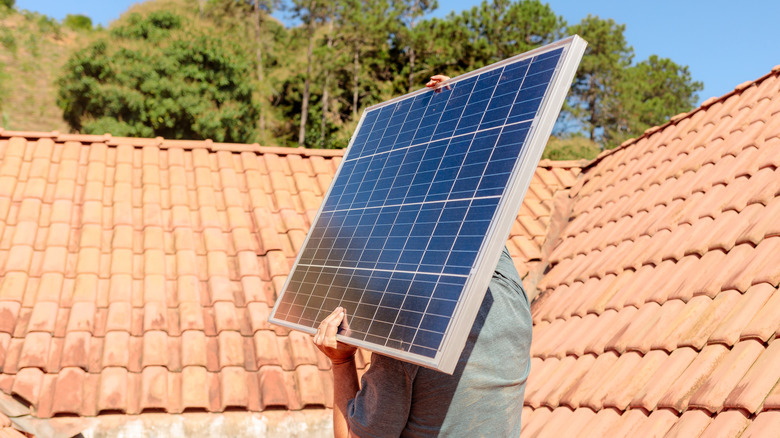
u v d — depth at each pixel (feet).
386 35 165.37
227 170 28.55
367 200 8.87
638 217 23.31
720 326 14.82
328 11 161.68
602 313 19.38
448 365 5.56
